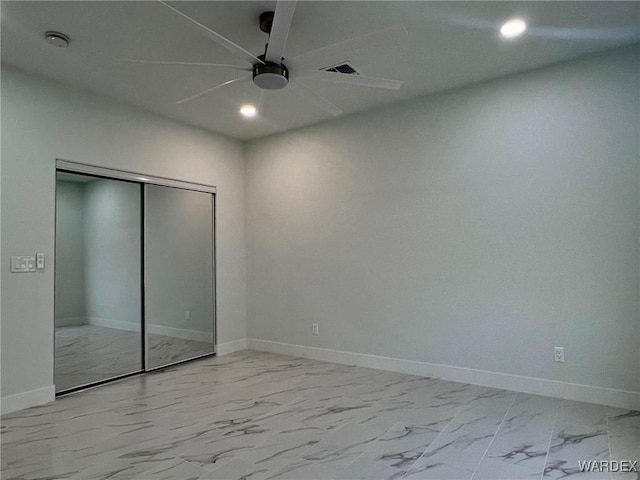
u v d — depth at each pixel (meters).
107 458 2.36
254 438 2.60
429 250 3.79
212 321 4.77
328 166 4.45
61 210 3.51
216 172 4.81
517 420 2.80
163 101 3.84
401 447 2.46
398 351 3.96
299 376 3.89
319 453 2.40
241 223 5.11
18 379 3.10
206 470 2.22
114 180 3.88
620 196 2.96
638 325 2.90
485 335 3.50
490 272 3.48
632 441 2.46
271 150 4.92
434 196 3.76
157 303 4.27
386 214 4.04
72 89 3.50
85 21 2.53
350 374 3.92
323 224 4.47
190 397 3.36
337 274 4.36
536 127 3.29
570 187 3.15
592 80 3.07
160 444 2.53
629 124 2.94
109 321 3.84
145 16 2.48
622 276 2.95
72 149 3.48
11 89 3.12
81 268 3.65
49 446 2.51
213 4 2.37
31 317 3.19
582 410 2.93
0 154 3.05
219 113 4.17
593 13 2.51
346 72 3.29
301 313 4.63
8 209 3.08
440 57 3.07
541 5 2.42
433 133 3.77
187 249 4.53
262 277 4.98
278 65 2.41
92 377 3.69
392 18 2.53
